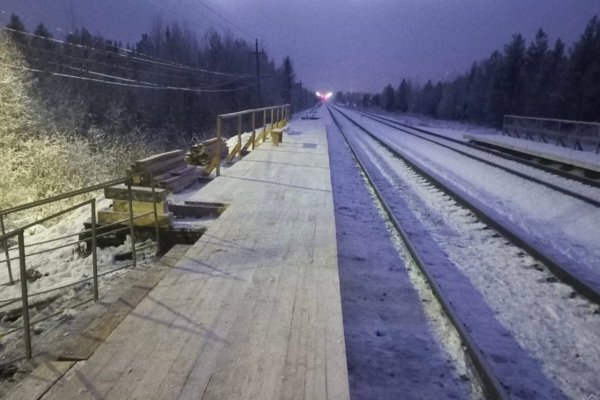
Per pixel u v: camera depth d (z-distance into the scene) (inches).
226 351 133.0
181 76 2028.8
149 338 139.8
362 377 144.6
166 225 259.9
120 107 1504.7
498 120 1964.8
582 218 342.0
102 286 214.7
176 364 126.6
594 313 192.5
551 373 151.5
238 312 156.7
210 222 278.7
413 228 317.7
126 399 112.6
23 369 141.8
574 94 1588.3
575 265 257.1
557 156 601.6
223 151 533.6
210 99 2111.2
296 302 164.4
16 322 193.6
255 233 246.1
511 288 217.6
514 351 163.6
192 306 161.0
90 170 721.0
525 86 1888.5
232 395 114.0
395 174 557.6
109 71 1878.7
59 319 185.8
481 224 323.3
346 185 469.4
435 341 167.9
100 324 150.3
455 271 239.1
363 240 285.4
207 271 193.5
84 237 267.6
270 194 339.9
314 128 1120.8
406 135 1251.2
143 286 180.2
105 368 124.9
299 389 116.3
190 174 390.3
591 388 143.9
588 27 1555.1
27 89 958.4
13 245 312.3
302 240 234.5
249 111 570.3
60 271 249.4
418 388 140.2
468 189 482.6
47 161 674.8
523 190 448.1
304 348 134.6
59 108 1114.7
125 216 262.4
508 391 141.1
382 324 178.5
